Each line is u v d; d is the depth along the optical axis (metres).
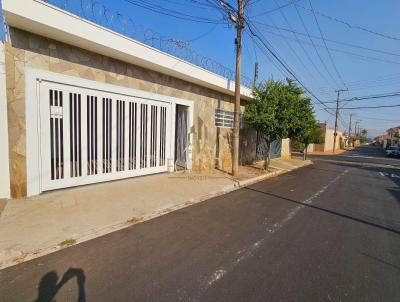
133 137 8.82
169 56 8.91
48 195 6.41
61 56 6.62
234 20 10.10
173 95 10.22
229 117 14.12
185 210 6.51
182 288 3.18
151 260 3.85
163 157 10.21
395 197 9.27
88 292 3.04
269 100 12.55
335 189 10.27
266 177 12.76
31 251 3.93
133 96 8.62
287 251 4.35
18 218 5.02
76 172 7.17
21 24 5.63
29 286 3.13
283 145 23.33
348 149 62.12
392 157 37.16
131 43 7.56
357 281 3.49
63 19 5.93
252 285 3.30
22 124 6.02
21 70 5.93
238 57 10.68
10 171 5.98
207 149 12.47
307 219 6.15
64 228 4.74
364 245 4.75
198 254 4.10
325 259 4.11
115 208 6.01
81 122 7.18
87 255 3.95
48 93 6.41
